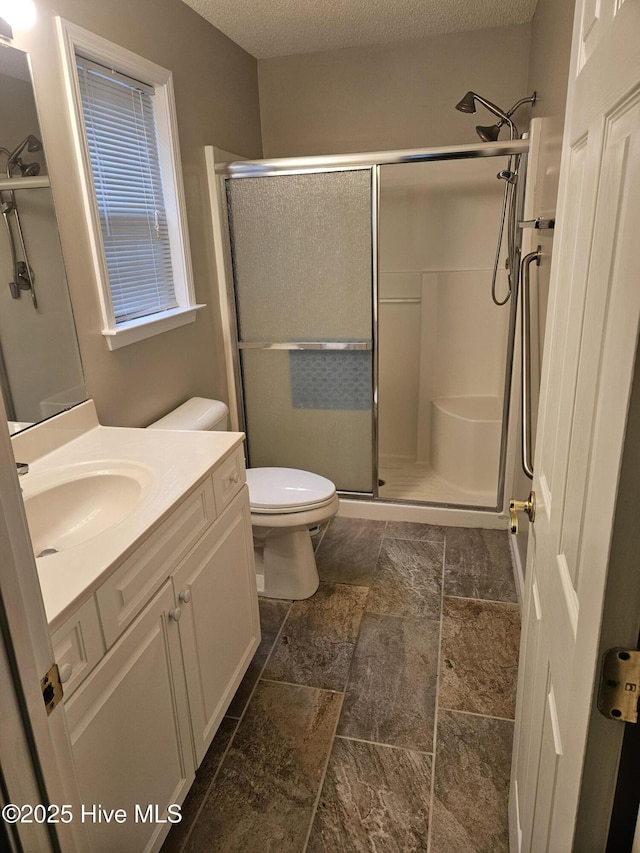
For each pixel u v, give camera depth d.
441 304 3.36
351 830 1.46
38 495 1.40
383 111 3.09
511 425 2.71
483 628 2.16
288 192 2.65
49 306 1.64
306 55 3.08
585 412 0.71
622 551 0.54
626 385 0.51
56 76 1.62
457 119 3.02
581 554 0.69
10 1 1.43
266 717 1.80
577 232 0.85
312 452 3.05
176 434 1.78
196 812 1.51
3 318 1.49
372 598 2.37
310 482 2.39
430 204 3.19
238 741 1.71
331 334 2.82
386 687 1.90
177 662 1.37
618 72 0.60
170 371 2.36
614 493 0.53
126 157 2.04
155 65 2.09
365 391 2.88
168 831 1.39
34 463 1.58
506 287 3.25
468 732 1.72
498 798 1.52
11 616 0.56
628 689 0.57
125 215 2.05
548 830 0.82
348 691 1.89
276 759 1.65
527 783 1.11
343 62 3.05
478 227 3.18
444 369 3.46
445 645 2.08
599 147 0.69
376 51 2.99
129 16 1.96
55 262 1.66
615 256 0.58
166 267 2.36
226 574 1.66
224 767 1.63
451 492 3.14
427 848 1.41
